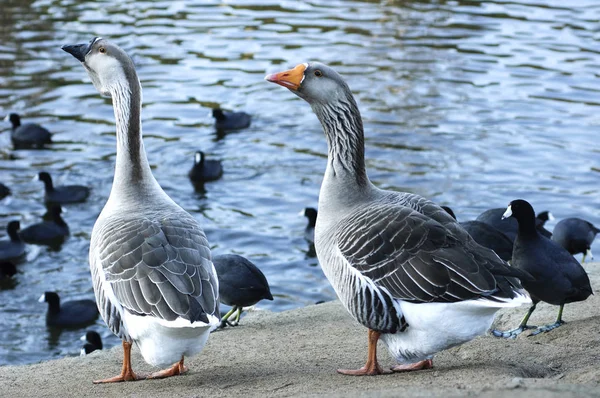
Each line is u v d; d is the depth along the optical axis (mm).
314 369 8664
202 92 25281
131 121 9078
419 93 24438
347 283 8039
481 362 8555
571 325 9938
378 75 25578
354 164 8781
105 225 8508
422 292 7566
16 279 17516
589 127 22500
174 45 28297
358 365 8820
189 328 7668
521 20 30375
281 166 21594
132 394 8008
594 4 32219
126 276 7852
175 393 7914
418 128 22484
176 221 8406
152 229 8164
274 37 28812
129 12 31719
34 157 22156
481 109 23547
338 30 29422
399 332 7930
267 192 20359
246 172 21328
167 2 33000
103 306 8211
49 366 9500
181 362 8773
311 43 28188
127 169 9031
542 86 24859
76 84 25875
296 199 20016
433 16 30938
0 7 32156
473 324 7613
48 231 19047
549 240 10078
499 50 27469
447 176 20156
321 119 8969
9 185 20969
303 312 11469
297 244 18172
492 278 7480
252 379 8328
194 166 20938
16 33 29328
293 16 31016
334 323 10742
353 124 8789
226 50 27891
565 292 9820
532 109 23516
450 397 6387
